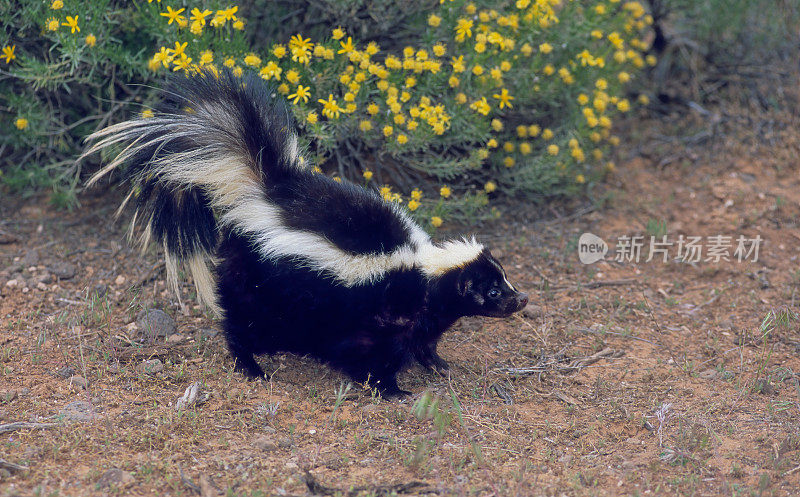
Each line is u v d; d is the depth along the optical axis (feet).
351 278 16.53
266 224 16.65
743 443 15.97
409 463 14.73
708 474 14.88
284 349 17.94
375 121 22.45
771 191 27.43
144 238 20.67
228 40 21.38
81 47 21.01
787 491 14.29
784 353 19.90
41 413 15.87
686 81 31.32
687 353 19.99
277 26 24.94
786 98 30.66
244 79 18.75
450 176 23.89
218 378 17.79
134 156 18.08
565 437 16.16
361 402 17.40
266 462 14.67
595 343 20.36
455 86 22.65
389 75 21.71
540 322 21.25
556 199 27.09
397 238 17.15
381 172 24.63
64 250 23.02
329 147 21.91
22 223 24.25
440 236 24.09
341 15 23.62
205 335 19.58
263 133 17.47
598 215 26.48
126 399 16.62
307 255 16.38
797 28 31.24
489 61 23.15
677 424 16.71
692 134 30.07
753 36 31.27
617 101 26.27
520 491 14.03
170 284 21.33
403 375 18.74
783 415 17.01
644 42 30.09
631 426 16.63
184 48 20.38
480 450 15.37
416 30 24.40
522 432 16.33
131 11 22.63
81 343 18.79
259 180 17.21
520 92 24.16
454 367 19.11
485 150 22.77
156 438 15.11
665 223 25.73
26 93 23.95
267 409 16.56
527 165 25.45
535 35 24.00
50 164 25.68
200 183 17.71
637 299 22.53
